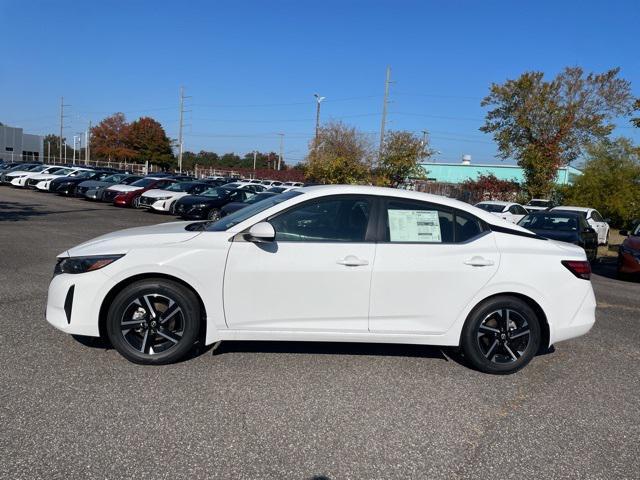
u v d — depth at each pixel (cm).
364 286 439
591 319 476
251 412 364
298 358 473
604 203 2936
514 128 3816
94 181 2577
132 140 7431
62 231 1313
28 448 304
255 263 429
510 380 454
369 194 460
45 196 2580
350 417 365
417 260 444
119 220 1720
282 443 326
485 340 465
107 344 475
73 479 278
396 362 479
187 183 2173
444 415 378
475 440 345
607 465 322
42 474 280
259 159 10325
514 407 399
